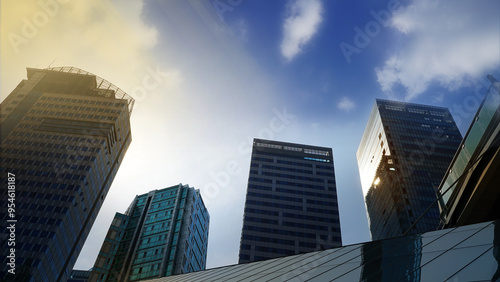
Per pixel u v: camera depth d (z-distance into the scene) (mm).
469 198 35156
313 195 140000
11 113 122188
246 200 134125
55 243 91125
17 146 110312
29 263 83562
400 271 14664
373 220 154750
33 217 93125
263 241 121688
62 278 97938
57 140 114188
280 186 142000
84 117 124562
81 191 103625
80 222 105562
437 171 136125
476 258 12906
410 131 153125
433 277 12805
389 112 163625
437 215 118375
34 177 102438
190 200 148125
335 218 132000
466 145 37781
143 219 143250
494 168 31875
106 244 132875
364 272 16438
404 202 123125
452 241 15844
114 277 121125
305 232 126000
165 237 129625
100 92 137875
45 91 134250
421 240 17969
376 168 156625
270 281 20812
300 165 153000
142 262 122938
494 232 14750
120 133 131250
